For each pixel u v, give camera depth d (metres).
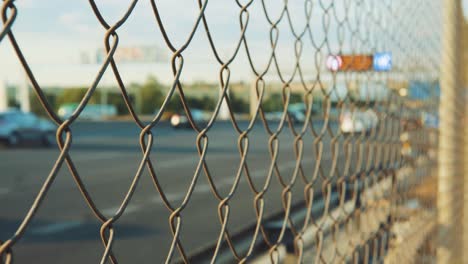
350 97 1.65
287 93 1.26
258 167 16.19
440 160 3.66
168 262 0.85
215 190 0.99
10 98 56.97
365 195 1.86
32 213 0.59
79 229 7.89
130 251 6.39
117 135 37.34
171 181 13.30
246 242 4.46
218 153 22.08
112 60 0.71
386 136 2.10
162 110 0.82
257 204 1.15
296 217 4.52
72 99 52.75
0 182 13.40
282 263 2.44
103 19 0.70
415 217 2.74
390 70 2.10
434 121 3.49
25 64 0.57
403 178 2.47
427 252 3.33
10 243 0.56
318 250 1.51
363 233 1.87
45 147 24.78
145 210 9.27
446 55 3.73
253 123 1.12
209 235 7.05
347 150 1.66
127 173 15.43
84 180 13.84
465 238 5.16
